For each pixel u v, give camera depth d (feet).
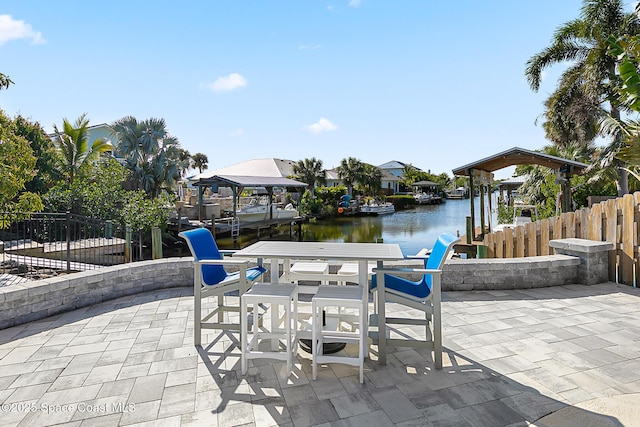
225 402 7.53
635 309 13.04
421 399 7.59
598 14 37.76
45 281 13.12
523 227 22.18
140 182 54.95
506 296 14.88
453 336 10.87
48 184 40.60
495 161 31.45
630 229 15.70
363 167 120.78
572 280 16.47
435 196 158.30
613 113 39.04
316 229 72.08
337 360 8.42
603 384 8.05
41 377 8.59
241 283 10.39
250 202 76.69
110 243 27.25
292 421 6.86
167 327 11.86
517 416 6.93
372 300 15.12
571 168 29.68
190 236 10.53
